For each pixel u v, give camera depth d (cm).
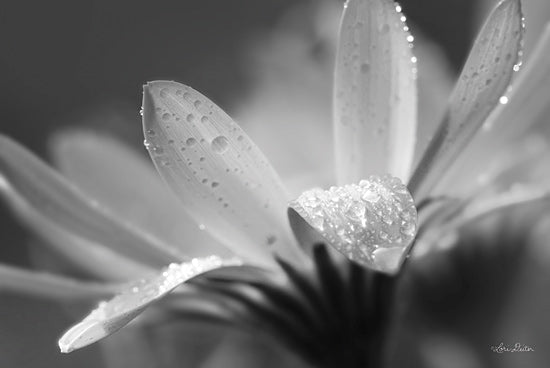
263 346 26
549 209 24
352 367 22
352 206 18
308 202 19
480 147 23
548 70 23
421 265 25
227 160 20
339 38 20
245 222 20
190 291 22
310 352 22
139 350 25
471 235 25
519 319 25
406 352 25
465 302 25
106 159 25
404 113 20
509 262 25
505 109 23
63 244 23
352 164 20
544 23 25
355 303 22
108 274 23
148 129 19
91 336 18
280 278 21
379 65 20
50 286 22
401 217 18
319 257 21
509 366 25
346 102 20
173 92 19
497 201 22
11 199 23
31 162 21
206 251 24
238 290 22
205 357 26
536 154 23
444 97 26
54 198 21
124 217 24
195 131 20
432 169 20
